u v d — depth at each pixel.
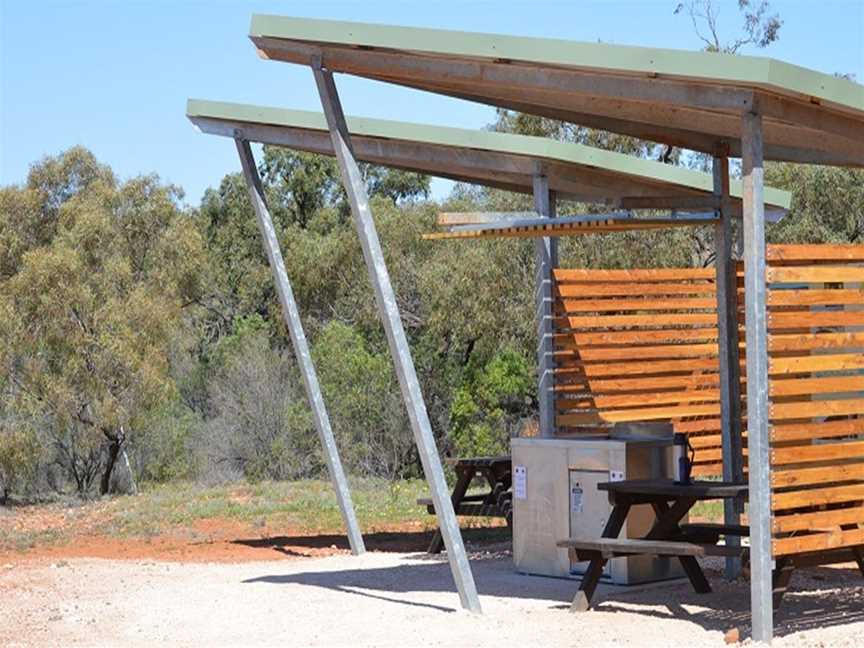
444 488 9.35
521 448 11.12
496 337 28.38
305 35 9.03
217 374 33.47
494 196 31.12
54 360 26.22
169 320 27.81
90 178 30.34
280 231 44.06
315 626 8.94
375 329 34.16
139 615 9.53
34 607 10.03
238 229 45.66
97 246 27.72
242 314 43.31
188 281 29.78
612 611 9.15
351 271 36.19
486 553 13.09
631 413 12.89
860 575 10.76
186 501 19.31
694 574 9.84
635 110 9.61
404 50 8.59
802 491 8.02
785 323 8.02
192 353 38.66
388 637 8.46
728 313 10.47
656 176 11.77
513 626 8.71
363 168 48.50
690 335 13.24
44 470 29.30
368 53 9.15
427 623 8.92
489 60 8.33
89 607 9.95
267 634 8.67
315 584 11.01
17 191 29.56
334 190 47.50
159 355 26.77
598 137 28.44
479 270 28.09
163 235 29.23
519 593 10.16
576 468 10.59
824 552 8.61
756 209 7.84
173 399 27.34
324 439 13.30
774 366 7.93
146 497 21.00
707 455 12.93
